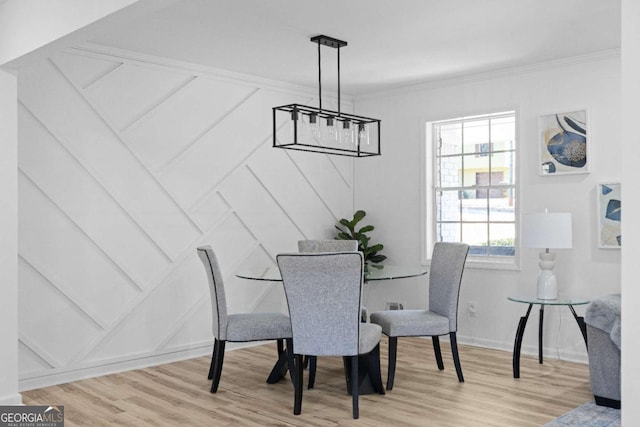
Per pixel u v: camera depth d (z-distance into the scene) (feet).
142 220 16.28
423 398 13.37
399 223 20.71
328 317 12.20
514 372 14.98
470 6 12.62
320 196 20.84
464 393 13.71
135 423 11.91
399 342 19.35
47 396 13.76
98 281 15.52
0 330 12.07
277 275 14.66
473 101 18.81
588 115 16.43
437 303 15.35
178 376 15.40
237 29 14.12
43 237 14.57
